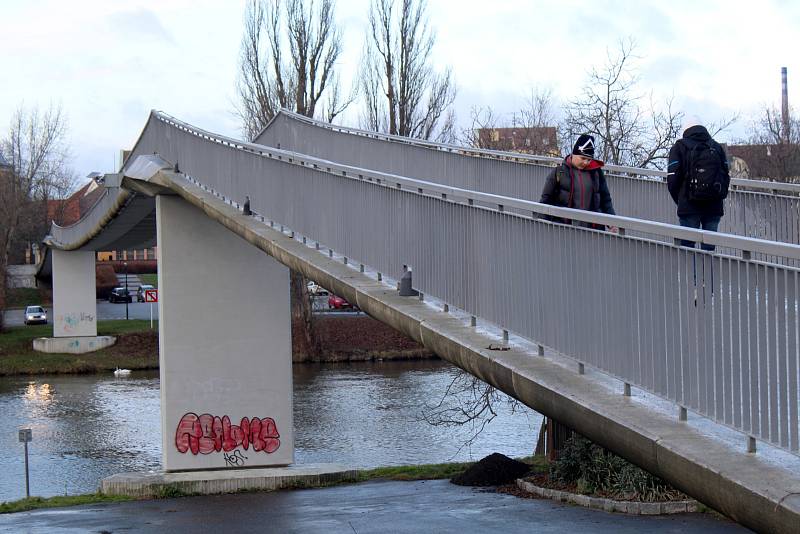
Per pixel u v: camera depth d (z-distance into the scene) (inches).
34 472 1163.3
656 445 229.6
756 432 216.2
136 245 2185.0
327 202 542.3
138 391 1915.6
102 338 2471.7
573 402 268.5
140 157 1047.6
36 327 2874.0
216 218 753.0
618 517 574.6
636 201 614.2
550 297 313.1
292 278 2368.4
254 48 2191.2
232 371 980.6
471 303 371.9
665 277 251.4
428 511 629.0
